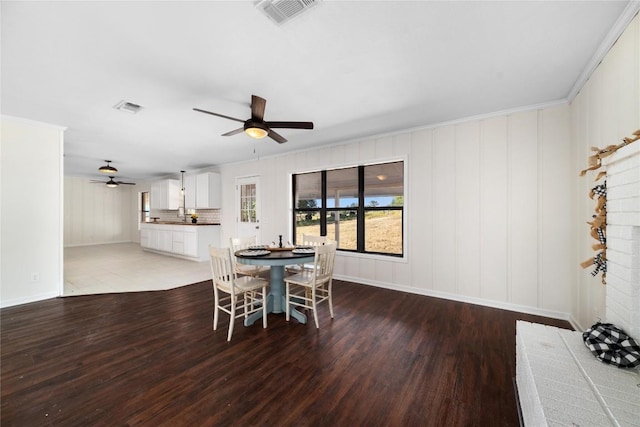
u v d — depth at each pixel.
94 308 3.20
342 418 1.49
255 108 2.43
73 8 1.53
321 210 4.73
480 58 2.07
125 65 2.14
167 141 4.32
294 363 2.02
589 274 2.27
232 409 1.55
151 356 2.12
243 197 5.97
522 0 1.50
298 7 1.54
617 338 1.30
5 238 3.20
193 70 2.22
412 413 1.53
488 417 1.49
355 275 4.32
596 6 1.54
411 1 1.51
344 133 3.96
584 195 2.38
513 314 2.95
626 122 1.65
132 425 1.43
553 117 2.83
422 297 3.55
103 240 9.07
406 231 3.78
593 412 0.98
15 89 2.53
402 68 2.21
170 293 3.80
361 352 2.18
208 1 1.49
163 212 8.34
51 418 1.47
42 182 3.44
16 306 3.24
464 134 3.33
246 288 2.56
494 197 3.15
